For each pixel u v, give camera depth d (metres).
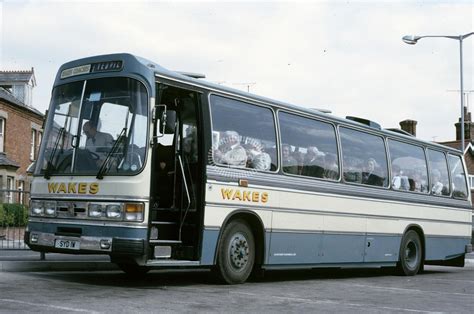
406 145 16.27
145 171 9.58
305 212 12.67
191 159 10.66
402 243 15.75
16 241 13.53
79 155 10.15
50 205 10.26
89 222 9.76
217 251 10.76
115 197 9.59
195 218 10.48
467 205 18.53
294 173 12.52
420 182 16.61
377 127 15.28
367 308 8.83
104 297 8.67
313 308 8.59
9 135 35.72
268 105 12.11
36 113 38.91
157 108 9.88
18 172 36.66
